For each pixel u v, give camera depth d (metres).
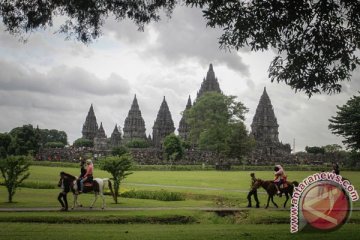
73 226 21.84
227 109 125.38
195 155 139.25
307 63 19.03
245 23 18.08
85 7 18.77
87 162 28.94
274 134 191.88
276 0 17.23
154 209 28.89
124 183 55.66
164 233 19.53
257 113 194.88
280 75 19.69
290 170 110.56
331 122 110.81
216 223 26.41
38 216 24.00
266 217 27.09
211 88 198.00
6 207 28.11
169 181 60.56
